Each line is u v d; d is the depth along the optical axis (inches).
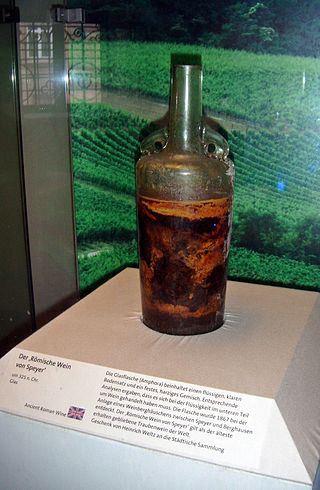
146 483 19.1
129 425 19.3
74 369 21.0
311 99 28.8
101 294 28.0
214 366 20.9
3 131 28.7
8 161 29.3
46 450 20.4
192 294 22.9
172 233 21.9
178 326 23.4
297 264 31.7
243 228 32.1
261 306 26.9
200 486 18.4
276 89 29.3
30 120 31.5
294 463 17.6
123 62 31.8
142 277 23.7
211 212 21.9
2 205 29.8
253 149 30.5
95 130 32.9
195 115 21.7
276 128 29.8
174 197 21.5
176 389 19.6
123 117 32.7
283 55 28.7
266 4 28.3
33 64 30.7
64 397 20.4
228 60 29.8
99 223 34.8
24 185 30.9
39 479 21.0
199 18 29.8
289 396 19.7
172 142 22.2
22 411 20.5
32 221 32.9
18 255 31.0
